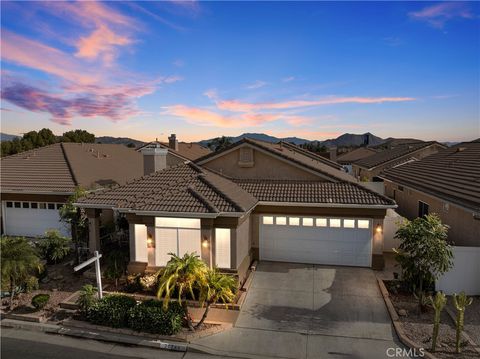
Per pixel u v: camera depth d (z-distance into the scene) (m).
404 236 12.01
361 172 49.19
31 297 13.42
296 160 18.81
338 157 74.44
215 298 10.96
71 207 17.33
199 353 10.00
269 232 17.06
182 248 14.56
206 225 13.95
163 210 14.02
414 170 25.62
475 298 12.62
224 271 14.13
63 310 12.39
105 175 24.73
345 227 16.30
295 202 16.30
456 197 15.26
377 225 15.88
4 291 13.24
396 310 11.93
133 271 15.20
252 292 13.67
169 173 18.45
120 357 9.86
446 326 10.83
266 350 10.00
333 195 16.72
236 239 14.10
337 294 13.42
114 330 11.06
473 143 25.64
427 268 11.66
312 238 16.69
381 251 15.93
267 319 11.63
